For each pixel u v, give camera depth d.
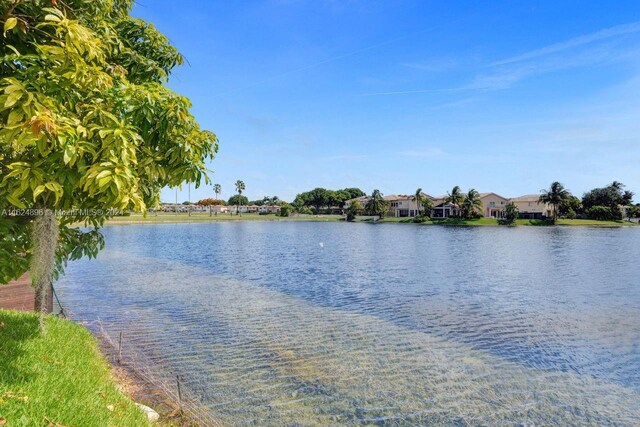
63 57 4.25
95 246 7.67
